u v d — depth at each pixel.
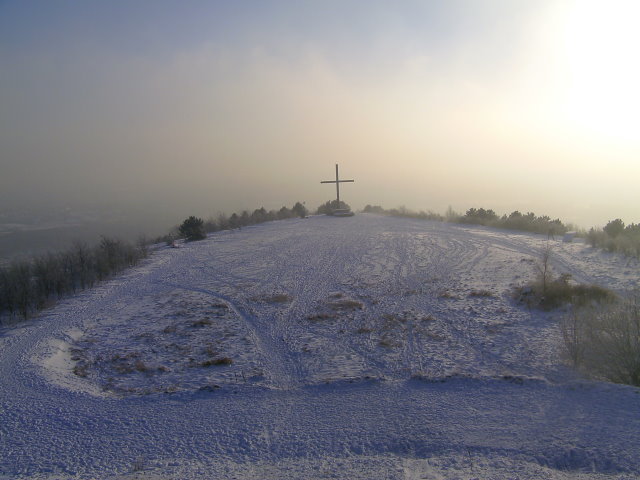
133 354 13.48
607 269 19.88
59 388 10.99
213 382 11.37
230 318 16.89
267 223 47.31
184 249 31.73
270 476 7.25
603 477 6.81
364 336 14.54
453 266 23.25
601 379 10.57
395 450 8.12
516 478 6.82
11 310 18.39
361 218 49.16
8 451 8.46
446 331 14.55
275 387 10.91
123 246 28.38
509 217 36.34
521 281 19.56
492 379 10.44
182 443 8.55
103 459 8.11
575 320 12.01
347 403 9.81
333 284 21.19
